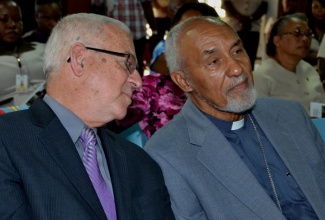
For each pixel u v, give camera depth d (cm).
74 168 148
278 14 589
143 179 169
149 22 550
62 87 154
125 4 520
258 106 204
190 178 179
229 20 573
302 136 199
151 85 258
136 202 163
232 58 183
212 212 175
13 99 382
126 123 252
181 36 191
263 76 340
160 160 181
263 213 175
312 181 187
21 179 142
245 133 195
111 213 154
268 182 187
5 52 386
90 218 144
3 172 141
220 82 183
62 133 151
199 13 286
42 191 141
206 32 185
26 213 140
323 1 482
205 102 192
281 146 192
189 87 195
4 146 144
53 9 417
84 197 146
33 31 420
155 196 168
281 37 338
